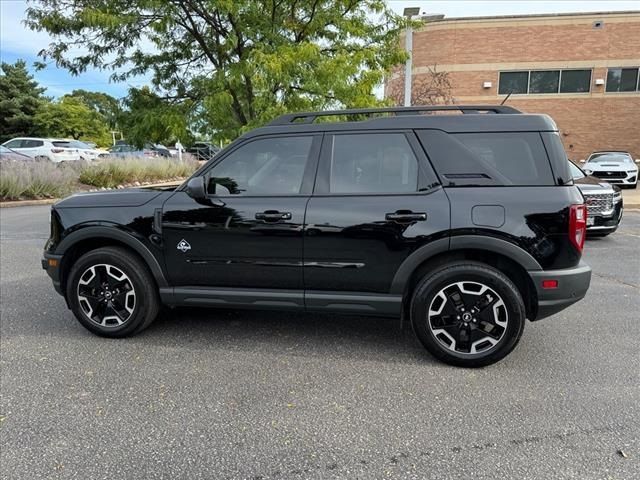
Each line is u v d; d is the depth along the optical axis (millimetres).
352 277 3572
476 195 3357
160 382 3307
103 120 8945
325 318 4641
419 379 3346
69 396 3109
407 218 3414
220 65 8281
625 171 15859
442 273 3438
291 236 3604
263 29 7762
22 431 2719
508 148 3391
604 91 21281
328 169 3633
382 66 9062
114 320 4059
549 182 3324
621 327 4301
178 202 3818
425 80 21828
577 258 3340
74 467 2412
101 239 4051
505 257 3410
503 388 3205
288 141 3734
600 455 2480
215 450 2555
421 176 3471
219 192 3783
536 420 2814
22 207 12945
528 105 21859
